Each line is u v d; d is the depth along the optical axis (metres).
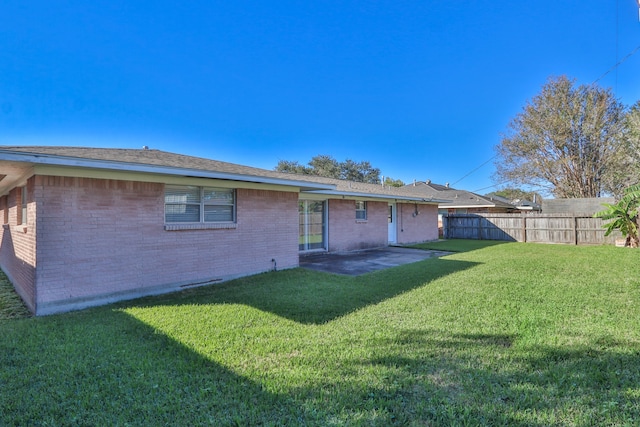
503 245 15.85
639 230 13.73
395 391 2.73
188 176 6.63
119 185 6.07
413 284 6.85
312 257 11.62
